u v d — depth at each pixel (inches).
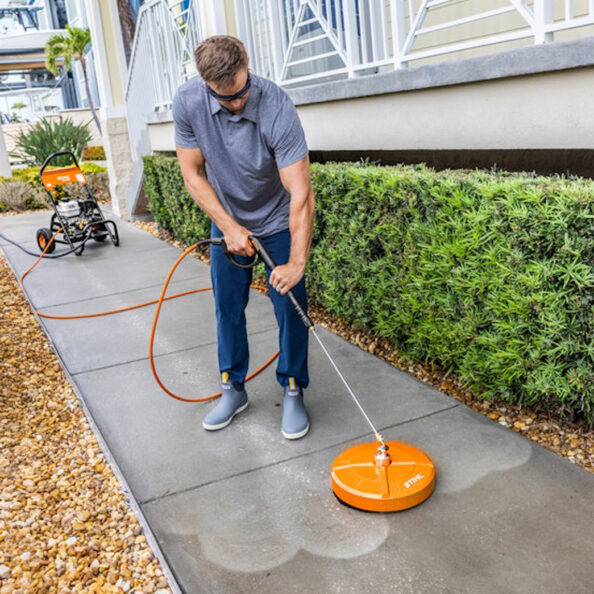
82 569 83.2
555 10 163.6
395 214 131.0
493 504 89.1
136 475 104.0
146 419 123.1
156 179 292.7
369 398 124.0
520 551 79.9
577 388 98.8
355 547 83.2
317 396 126.5
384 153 180.7
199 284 216.8
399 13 142.3
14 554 86.4
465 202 109.5
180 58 255.6
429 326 125.6
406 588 75.9
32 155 504.1
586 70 103.8
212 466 104.7
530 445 103.0
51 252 282.7
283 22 188.7
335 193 149.4
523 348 105.1
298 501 93.7
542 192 96.1
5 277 248.7
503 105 120.3
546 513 86.4
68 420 125.2
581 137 107.7
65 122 512.4
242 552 84.3
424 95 137.4
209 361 149.4
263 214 106.5
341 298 157.5
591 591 72.9
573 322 96.7
